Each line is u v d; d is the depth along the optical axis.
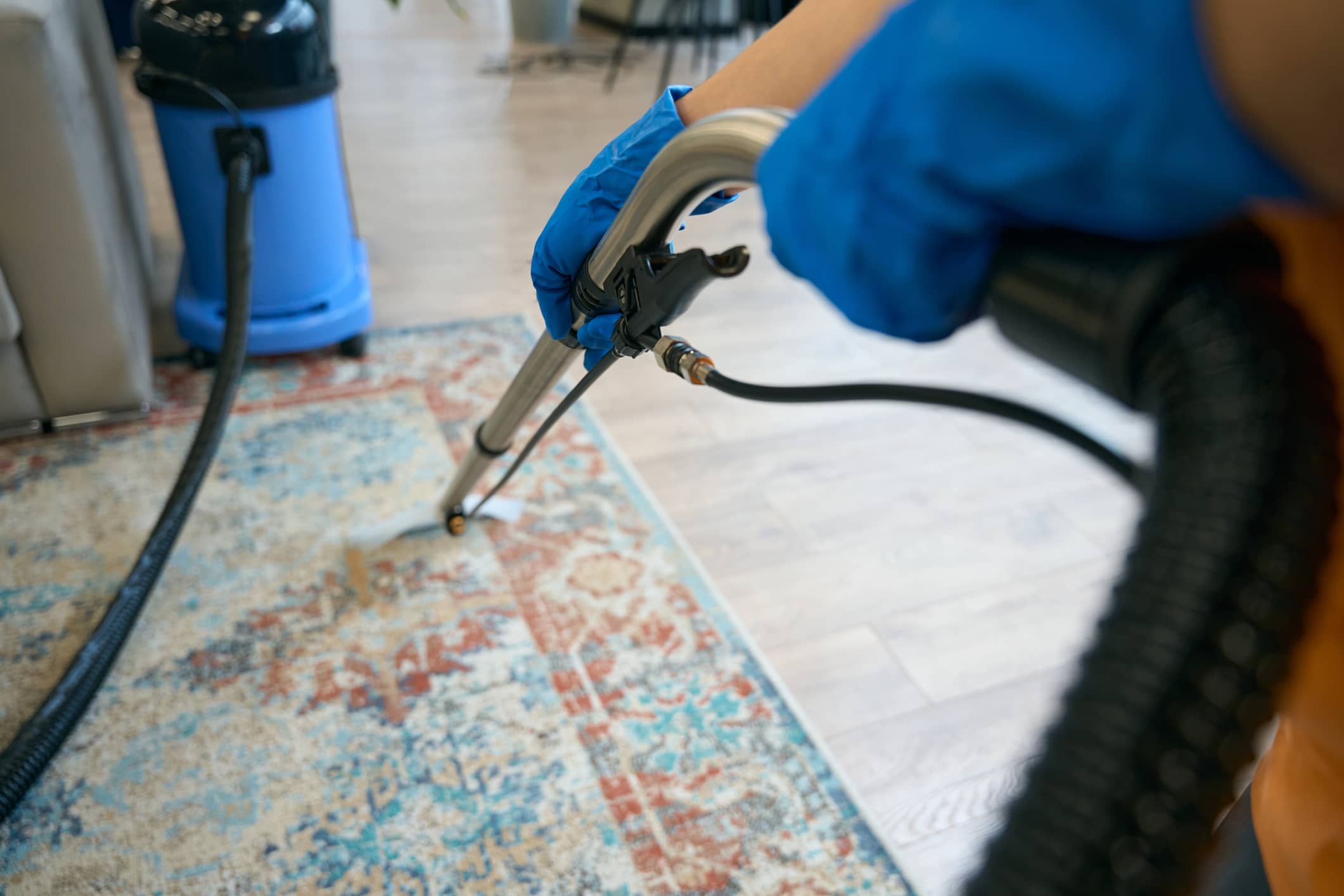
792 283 2.29
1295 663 0.18
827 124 0.25
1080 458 1.69
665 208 0.41
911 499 1.57
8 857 0.98
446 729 1.14
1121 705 0.18
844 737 1.16
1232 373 0.19
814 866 1.01
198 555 1.36
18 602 1.26
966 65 0.20
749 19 4.86
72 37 1.53
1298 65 0.14
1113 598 0.20
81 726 1.11
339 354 1.86
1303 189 0.17
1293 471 0.18
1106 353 0.21
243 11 1.53
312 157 1.68
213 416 1.44
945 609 1.35
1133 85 0.17
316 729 1.13
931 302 0.24
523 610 1.30
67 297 1.50
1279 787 0.50
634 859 1.01
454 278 2.20
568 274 0.54
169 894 0.95
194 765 1.08
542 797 1.07
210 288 1.75
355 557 1.36
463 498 1.26
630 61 4.26
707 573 1.39
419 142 3.10
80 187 1.44
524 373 0.74
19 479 1.48
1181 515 0.18
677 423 1.72
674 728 1.15
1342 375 0.26
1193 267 0.20
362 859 1.00
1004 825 0.20
